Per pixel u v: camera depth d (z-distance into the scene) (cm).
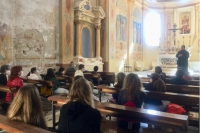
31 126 179
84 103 189
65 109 189
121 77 408
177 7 1784
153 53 1842
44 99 582
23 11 779
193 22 1681
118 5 1388
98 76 707
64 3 954
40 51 856
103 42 1275
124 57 1495
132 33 1596
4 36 703
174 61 1312
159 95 344
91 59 1124
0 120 194
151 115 215
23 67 782
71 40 1006
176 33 1775
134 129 267
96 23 1202
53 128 344
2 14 696
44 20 870
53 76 553
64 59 959
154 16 1853
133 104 280
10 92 409
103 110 258
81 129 177
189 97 321
